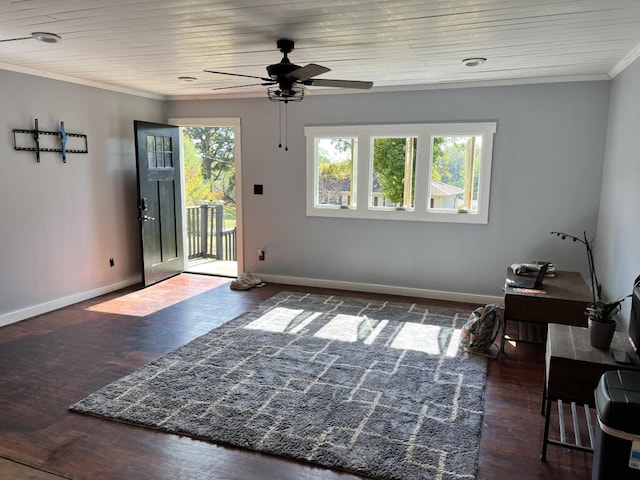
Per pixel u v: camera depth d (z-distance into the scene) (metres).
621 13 2.67
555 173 4.70
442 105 4.97
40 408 2.82
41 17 2.83
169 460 2.33
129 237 5.78
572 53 3.62
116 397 2.93
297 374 3.28
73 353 3.66
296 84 3.44
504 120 4.78
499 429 2.65
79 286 5.08
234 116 5.88
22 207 4.39
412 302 5.11
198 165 10.78
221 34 3.17
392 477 2.20
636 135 3.46
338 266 5.68
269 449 2.41
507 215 4.91
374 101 5.23
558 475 2.24
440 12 2.67
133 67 4.29
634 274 3.39
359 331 4.16
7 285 4.30
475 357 3.62
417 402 2.90
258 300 5.18
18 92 4.29
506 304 3.67
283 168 5.74
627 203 3.63
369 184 5.39
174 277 6.25
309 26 2.97
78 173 4.98
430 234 5.22
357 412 2.77
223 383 3.13
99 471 2.25
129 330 4.19
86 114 5.02
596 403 1.97
